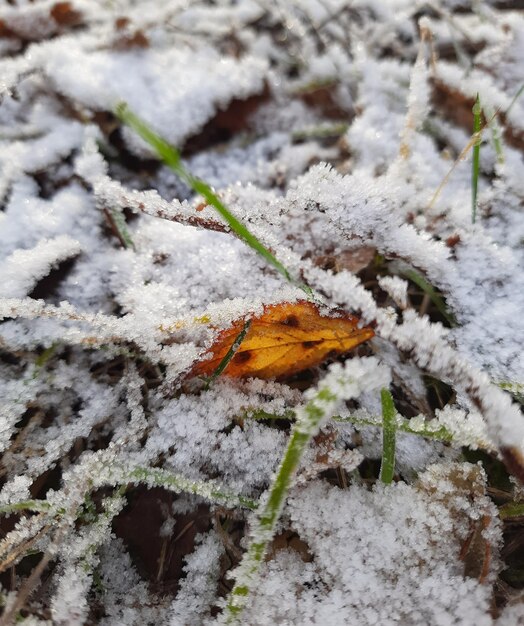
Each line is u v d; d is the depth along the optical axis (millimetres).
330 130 180
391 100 182
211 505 125
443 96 176
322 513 118
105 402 134
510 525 123
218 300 133
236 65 186
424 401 134
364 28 214
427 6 215
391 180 148
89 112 173
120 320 127
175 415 128
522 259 140
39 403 133
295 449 104
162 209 128
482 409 107
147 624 115
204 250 139
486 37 197
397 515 117
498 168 153
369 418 125
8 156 164
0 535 121
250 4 222
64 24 208
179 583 119
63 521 115
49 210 152
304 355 131
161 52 196
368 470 131
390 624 107
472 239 139
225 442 126
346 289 120
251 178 169
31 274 137
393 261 147
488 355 126
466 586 110
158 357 129
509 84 176
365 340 129
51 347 135
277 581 112
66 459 129
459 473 120
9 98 179
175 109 174
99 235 150
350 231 136
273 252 127
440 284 137
